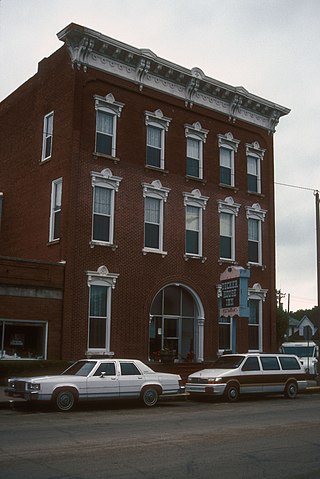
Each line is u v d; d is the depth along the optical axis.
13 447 11.01
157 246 28.59
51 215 26.64
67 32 26.08
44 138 28.28
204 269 30.16
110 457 10.23
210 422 15.13
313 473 9.29
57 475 8.79
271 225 33.69
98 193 26.77
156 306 28.70
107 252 26.44
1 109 33.06
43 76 29.08
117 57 27.78
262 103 33.50
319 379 28.78
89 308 25.52
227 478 8.86
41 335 24.19
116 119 27.69
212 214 30.97
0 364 22.38
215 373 21.44
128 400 19.59
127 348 26.48
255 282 32.41
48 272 24.39
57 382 17.27
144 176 28.31
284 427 14.23
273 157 34.47
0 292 23.06
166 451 10.88
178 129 30.16
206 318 29.84
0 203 30.44
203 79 30.66
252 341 32.06
